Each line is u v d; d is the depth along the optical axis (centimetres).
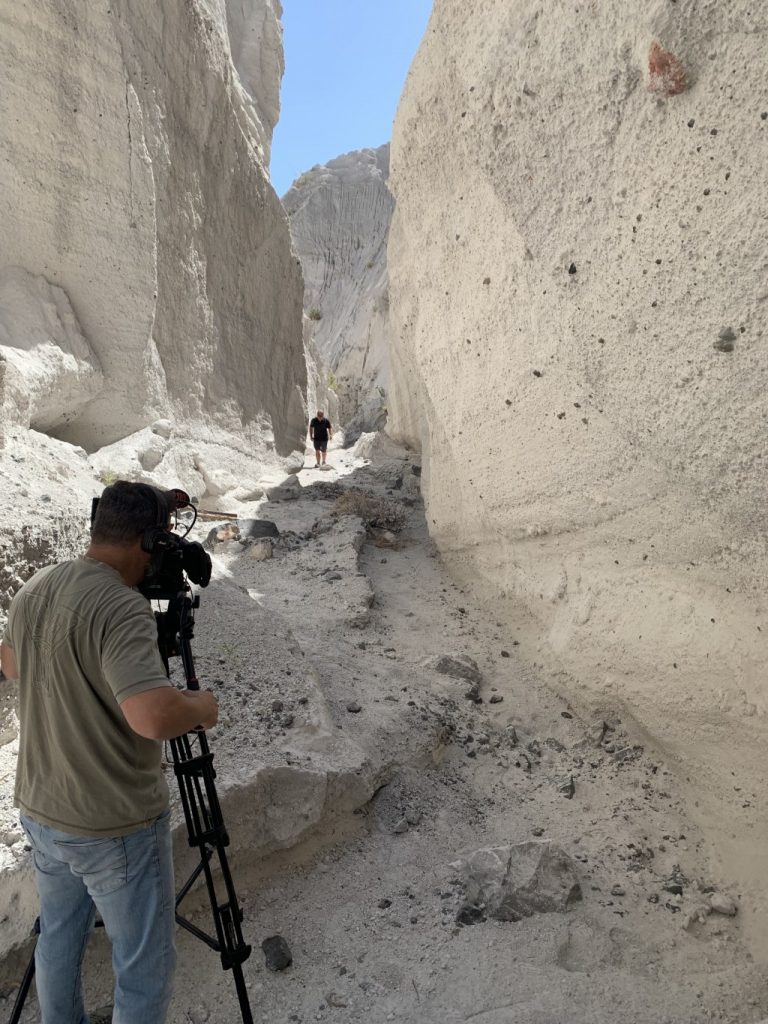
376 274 4797
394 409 1228
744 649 365
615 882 346
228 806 314
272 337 1240
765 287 299
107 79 778
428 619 615
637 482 413
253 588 628
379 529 841
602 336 405
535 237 454
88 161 770
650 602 426
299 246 5312
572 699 489
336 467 1284
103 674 191
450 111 529
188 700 193
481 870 327
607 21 353
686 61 311
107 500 212
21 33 702
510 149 455
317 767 352
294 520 859
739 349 317
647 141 346
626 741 449
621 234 374
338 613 577
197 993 274
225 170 1048
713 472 350
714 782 389
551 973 285
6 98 702
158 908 205
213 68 984
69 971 214
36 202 739
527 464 516
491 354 540
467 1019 263
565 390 454
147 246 834
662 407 371
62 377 732
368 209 5331
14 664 212
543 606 534
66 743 195
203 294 1003
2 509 353
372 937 303
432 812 384
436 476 696
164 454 862
